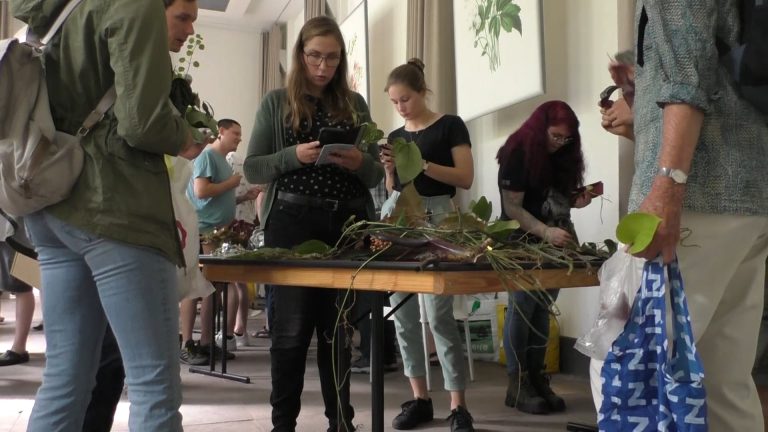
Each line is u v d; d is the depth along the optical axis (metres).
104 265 1.20
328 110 2.01
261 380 3.34
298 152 1.82
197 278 2.11
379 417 1.46
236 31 8.87
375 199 3.92
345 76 2.03
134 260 1.19
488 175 4.08
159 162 1.26
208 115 1.67
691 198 1.13
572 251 1.54
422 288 1.22
